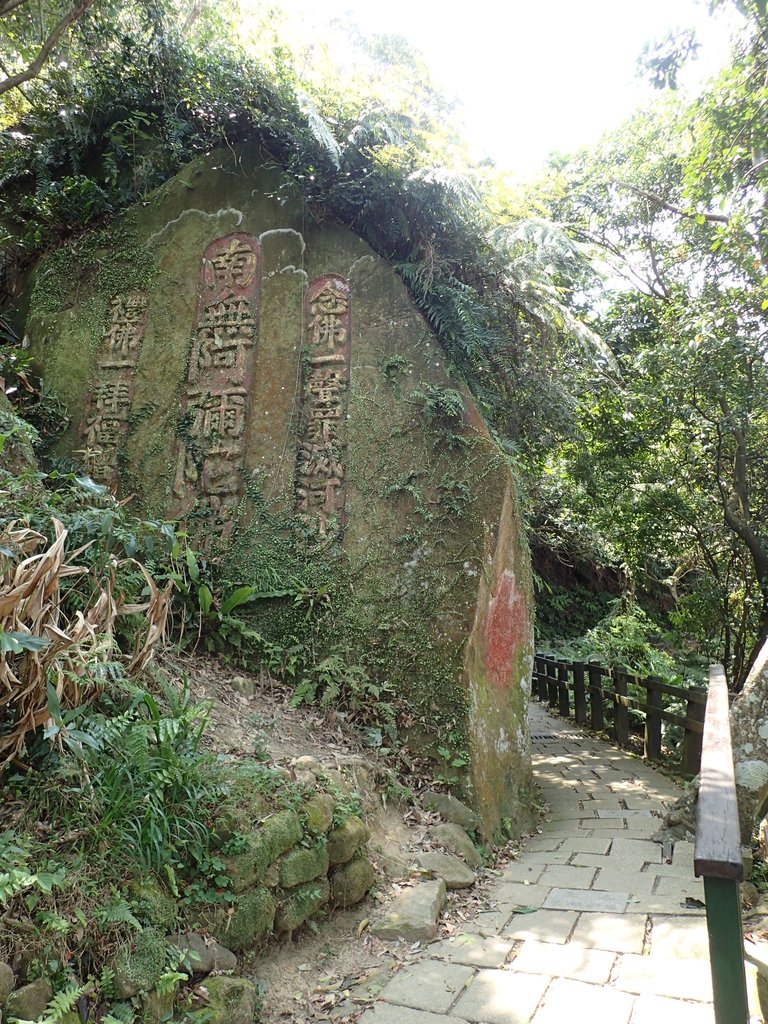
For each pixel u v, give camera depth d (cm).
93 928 217
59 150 687
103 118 674
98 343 609
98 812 252
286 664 504
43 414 590
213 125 638
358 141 555
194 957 236
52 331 623
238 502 545
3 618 243
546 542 1223
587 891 350
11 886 203
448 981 270
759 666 402
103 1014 206
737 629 1020
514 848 446
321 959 293
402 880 357
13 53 762
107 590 299
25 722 250
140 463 571
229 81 596
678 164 1006
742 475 899
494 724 494
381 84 579
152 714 292
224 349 575
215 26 757
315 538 525
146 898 239
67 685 270
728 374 840
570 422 685
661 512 956
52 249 661
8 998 186
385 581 503
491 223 585
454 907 346
